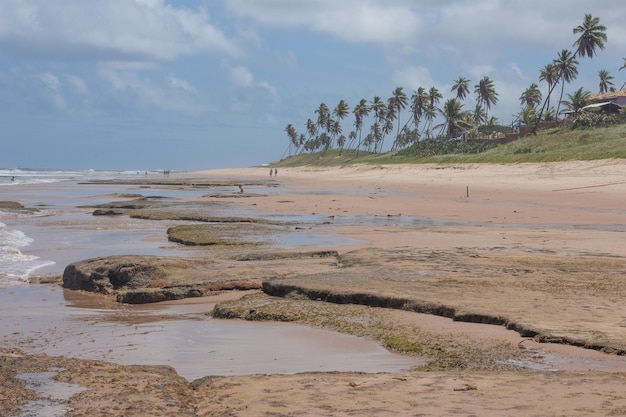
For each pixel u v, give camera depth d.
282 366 9.86
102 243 26.41
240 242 25.12
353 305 13.61
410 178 87.50
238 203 48.41
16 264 21.53
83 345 11.40
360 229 29.77
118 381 8.16
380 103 171.75
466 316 11.87
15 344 11.48
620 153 69.38
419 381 8.16
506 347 10.06
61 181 108.38
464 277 15.78
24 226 33.09
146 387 7.95
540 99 152.62
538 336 10.45
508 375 8.41
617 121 87.31
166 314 14.35
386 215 38.59
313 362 10.05
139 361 10.30
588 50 100.19
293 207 44.53
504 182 67.88
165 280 16.97
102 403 7.26
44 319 13.86
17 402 7.20
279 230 29.08
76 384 7.97
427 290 14.05
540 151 82.31
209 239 25.81
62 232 30.42
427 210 41.59
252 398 7.59
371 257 19.62
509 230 28.73
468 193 57.56
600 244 22.95
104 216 39.31
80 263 18.27
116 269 17.31
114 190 75.56
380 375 8.62
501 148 90.94
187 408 7.32
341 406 7.16
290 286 14.91
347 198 53.81
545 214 38.00
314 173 140.50
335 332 11.91
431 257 19.56
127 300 15.93
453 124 122.12
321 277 15.98
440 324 11.67
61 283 18.62
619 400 7.12
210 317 13.88
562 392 7.45
